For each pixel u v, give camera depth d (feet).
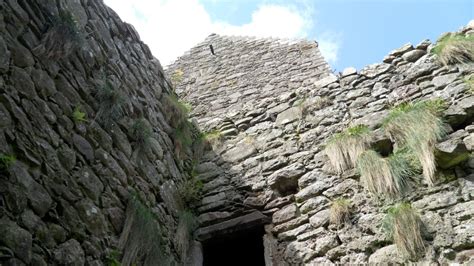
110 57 14.60
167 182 15.85
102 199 11.48
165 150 16.58
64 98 11.29
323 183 15.25
